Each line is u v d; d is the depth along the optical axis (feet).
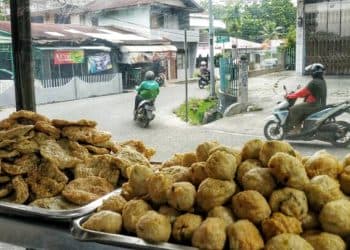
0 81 10.69
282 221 4.13
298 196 4.26
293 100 8.04
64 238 5.16
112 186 6.50
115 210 5.00
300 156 4.80
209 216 4.42
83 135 7.19
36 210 5.59
